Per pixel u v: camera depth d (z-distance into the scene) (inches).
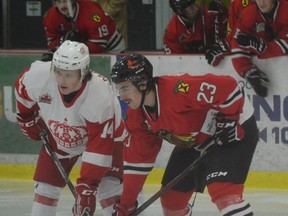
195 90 361.4
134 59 358.3
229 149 374.6
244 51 574.2
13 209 535.8
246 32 571.2
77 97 382.6
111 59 615.5
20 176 634.2
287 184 583.8
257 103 583.5
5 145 639.1
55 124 400.5
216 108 369.7
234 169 368.2
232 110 366.9
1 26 756.6
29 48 759.1
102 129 386.6
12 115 636.7
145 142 381.4
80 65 370.6
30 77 393.4
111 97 387.9
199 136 380.8
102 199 421.1
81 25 617.6
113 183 418.9
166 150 608.7
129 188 387.2
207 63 590.6
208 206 538.0
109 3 700.7
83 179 390.3
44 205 412.5
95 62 618.8
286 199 555.2
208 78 363.6
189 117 369.1
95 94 382.6
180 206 405.1
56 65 370.0
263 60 577.3
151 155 385.7
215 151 375.9
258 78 573.6
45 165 414.3
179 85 362.0
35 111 422.6
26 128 424.8
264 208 530.6
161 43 735.7
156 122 369.4
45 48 757.9
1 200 562.6
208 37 617.6
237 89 366.9
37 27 760.3
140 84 357.7
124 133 414.0
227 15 617.0
